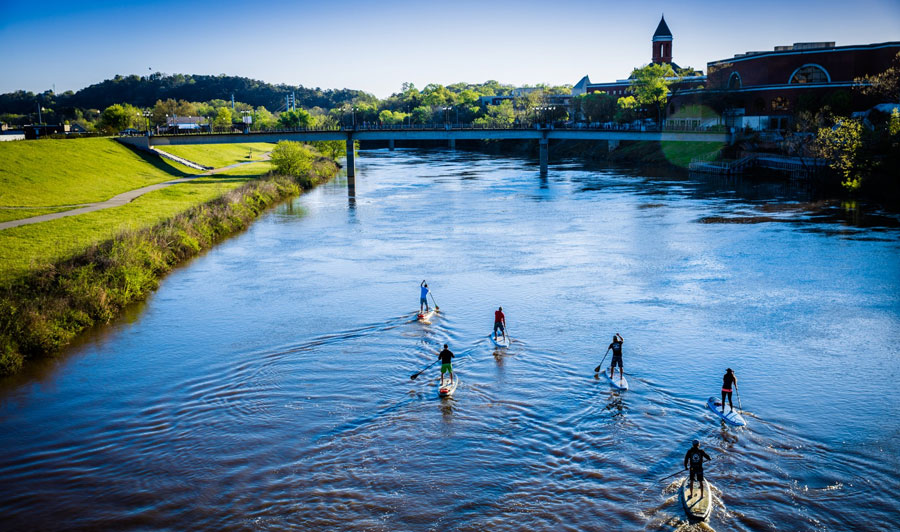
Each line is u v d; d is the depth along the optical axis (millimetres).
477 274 59156
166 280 59062
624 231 78188
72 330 45469
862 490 26609
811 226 78312
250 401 35312
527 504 26125
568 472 28172
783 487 26828
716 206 95062
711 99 162250
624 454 29438
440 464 28969
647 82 176250
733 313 47875
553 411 33469
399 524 25172
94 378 38781
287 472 28703
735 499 26078
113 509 26562
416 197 113062
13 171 99625
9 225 73438
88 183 105938
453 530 24750
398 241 74438
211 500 26953
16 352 40562
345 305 50750
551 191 117938
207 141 142875
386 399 35094
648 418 32594
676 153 161875
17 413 34719
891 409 33312
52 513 26375
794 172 119688
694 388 35906
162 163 135875
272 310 50000
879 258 62250
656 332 44219
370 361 40062
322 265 63406
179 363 40594
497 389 35969
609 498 26359
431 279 57625
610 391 35531
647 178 135125
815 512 25266
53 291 49094
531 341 42844
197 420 33531
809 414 32875
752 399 34531
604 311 48594
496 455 29578
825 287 53750
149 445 31281
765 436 30766
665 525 24672
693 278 57062
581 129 145750
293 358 40781
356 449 30344
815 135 121625
